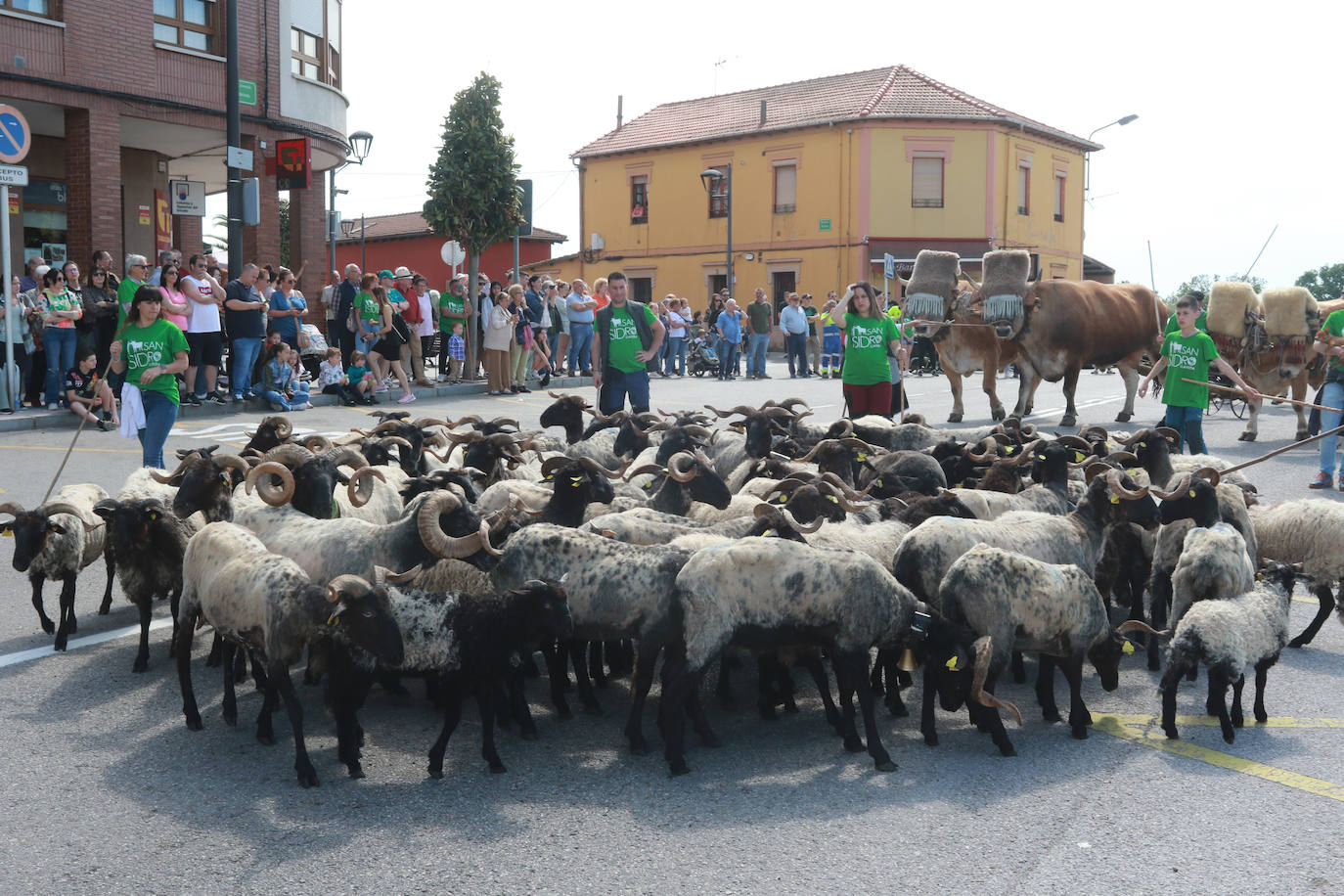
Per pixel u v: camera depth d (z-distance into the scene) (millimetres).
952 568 6621
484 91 23859
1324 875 4953
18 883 4820
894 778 6031
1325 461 13789
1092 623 6625
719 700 7227
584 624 6453
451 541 6621
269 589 6043
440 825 5414
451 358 23828
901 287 45625
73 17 22266
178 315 17906
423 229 60531
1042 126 47750
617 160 52844
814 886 4848
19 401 17516
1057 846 5219
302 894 4770
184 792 5727
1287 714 7055
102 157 22969
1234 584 7281
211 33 25062
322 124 27984
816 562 6207
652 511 7953
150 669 7559
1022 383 20203
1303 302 17344
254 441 9500
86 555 8203
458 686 6023
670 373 31016
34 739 6336
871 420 12625
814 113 47031
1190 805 5672
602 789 5852
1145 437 10047
